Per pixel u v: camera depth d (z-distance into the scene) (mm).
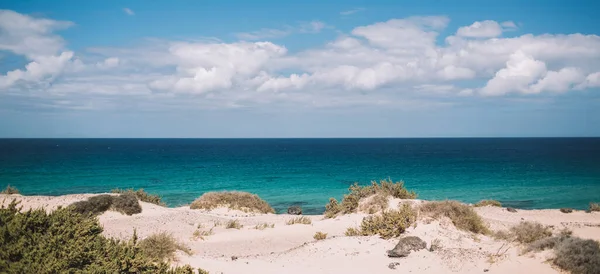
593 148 160250
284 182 51875
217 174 60281
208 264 12930
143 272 9867
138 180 51969
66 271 8414
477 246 14016
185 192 43500
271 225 22969
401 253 13453
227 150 147500
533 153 122062
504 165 76250
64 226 10312
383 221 17141
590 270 9977
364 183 50688
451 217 17391
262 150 148875
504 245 13203
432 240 15039
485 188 45812
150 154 113938
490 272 11055
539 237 13055
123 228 20891
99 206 24266
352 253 14391
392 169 68812
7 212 10250
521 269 10828
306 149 159625
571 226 21047
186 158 97312
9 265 8391
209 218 25031
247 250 17453
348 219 23594
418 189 45188
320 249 15320
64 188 43969
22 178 51312
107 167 69125
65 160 84438
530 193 42219
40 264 8367
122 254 9984
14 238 9359
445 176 57594
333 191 45031
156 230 20672
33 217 10078
